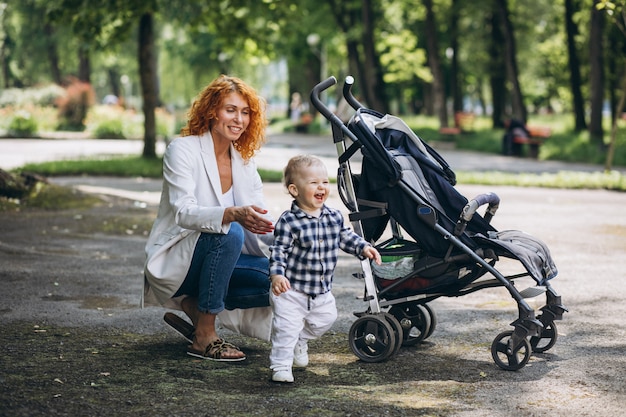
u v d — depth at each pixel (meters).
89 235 10.76
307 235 4.98
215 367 5.20
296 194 5.02
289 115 60.59
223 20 21.94
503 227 11.72
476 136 34.25
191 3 21.77
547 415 4.33
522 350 5.65
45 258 9.08
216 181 5.40
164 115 42.91
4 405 4.26
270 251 5.49
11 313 6.55
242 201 5.51
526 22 39.94
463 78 52.47
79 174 19.33
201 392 4.65
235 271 5.41
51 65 55.03
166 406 4.37
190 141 5.39
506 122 29.38
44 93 46.56
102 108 43.59
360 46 45.72
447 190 5.51
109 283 7.86
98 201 13.71
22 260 8.91
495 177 18.56
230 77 5.41
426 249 5.50
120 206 13.40
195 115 5.41
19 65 58.53
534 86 62.88
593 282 8.00
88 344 5.67
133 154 25.28
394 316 5.72
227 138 5.34
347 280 8.22
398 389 4.79
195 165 5.37
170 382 4.83
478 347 5.75
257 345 5.83
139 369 5.08
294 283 5.03
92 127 42.31
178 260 5.27
